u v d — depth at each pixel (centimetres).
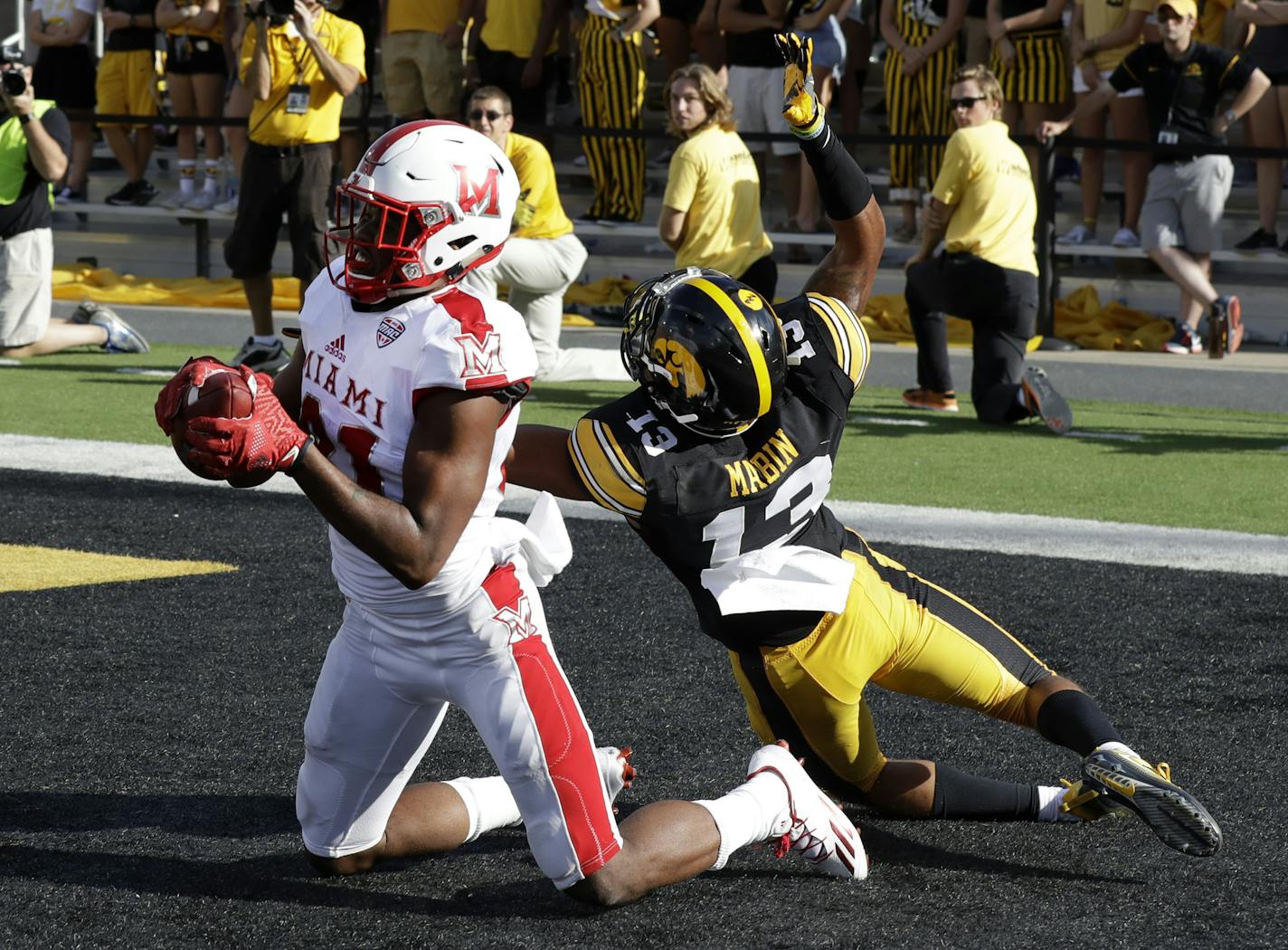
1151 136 3591
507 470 1052
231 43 4662
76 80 4950
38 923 1008
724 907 1044
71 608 1777
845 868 1077
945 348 3262
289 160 3341
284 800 1241
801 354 1088
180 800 1235
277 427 855
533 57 4384
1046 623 1762
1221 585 1930
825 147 1163
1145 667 1611
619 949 977
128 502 2330
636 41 4244
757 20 4125
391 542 898
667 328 1008
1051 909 1049
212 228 4997
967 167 2997
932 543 2130
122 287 4541
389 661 1001
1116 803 1070
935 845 1164
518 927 1009
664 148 4991
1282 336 3944
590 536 2155
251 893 1061
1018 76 4056
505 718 983
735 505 1039
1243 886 1091
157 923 1012
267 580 1916
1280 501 2452
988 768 1337
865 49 4519
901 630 1104
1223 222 4209
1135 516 2330
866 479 2588
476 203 958
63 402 3177
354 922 1016
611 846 996
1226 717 1458
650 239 4509
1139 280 4091
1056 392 3017
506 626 984
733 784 1284
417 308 945
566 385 3497
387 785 1050
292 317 4122
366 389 948
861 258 1216
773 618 1067
